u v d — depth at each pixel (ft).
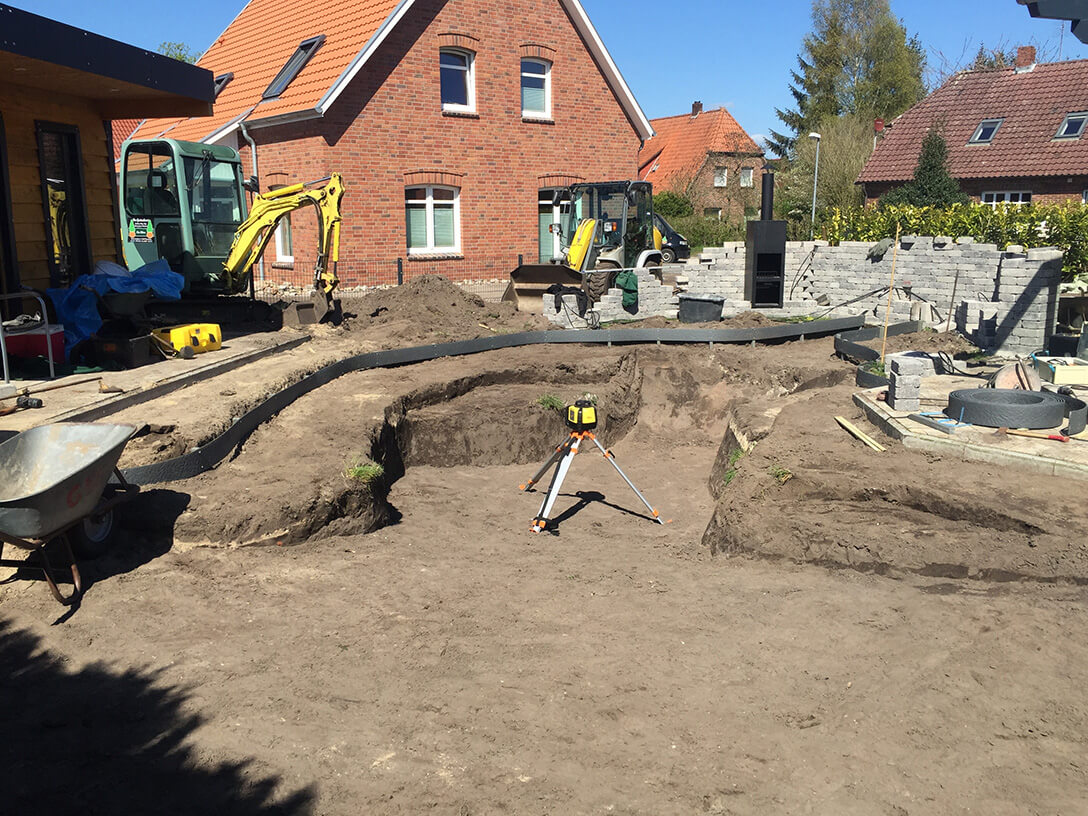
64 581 20.75
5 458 20.26
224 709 16.48
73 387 30.99
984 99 100.99
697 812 14.05
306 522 24.70
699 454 41.37
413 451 37.63
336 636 19.51
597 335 50.67
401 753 15.40
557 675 18.13
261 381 35.19
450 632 20.01
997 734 15.78
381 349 46.11
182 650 18.52
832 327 53.98
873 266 58.75
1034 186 90.74
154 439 26.61
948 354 45.19
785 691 17.42
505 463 39.04
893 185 100.42
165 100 42.57
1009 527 22.52
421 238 67.56
